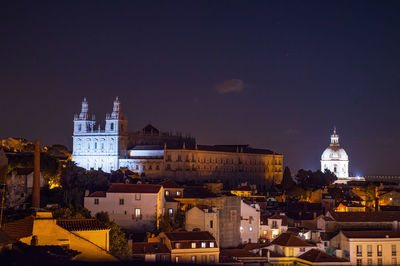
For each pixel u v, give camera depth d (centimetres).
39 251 10438
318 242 18888
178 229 19188
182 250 15600
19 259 9925
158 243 15850
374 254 17612
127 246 14850
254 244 18775
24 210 16438
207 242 16000
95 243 12631
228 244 19775
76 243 12256
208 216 18750
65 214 16212
